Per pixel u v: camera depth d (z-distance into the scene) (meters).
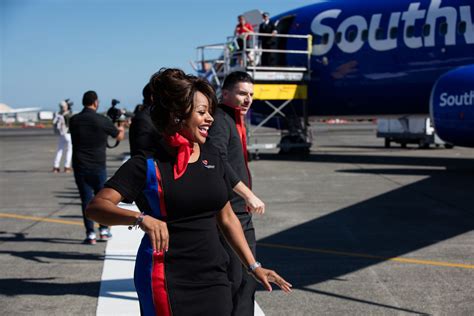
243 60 21.47
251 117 25.00
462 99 15.82
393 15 20.03
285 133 25.28
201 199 3.09
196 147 3.21
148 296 3.07
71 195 14.16
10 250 8.26
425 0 19.45
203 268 3.10
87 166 8.43
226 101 4.82
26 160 25.80
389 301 5.78
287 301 5.84
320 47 22.03
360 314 5.41
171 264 3.08
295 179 16.19
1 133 67.50
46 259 7.70
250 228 4.71
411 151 26.97
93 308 5.71
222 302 3.12
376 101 20.94
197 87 3.14
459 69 16.38
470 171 17.48
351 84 21.30
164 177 3.03
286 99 22.25
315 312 5.49
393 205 11.66
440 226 9.55
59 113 19.95
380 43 20.23
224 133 4.55
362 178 16.19
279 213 10.98
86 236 8.79
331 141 37.56
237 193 4.20
